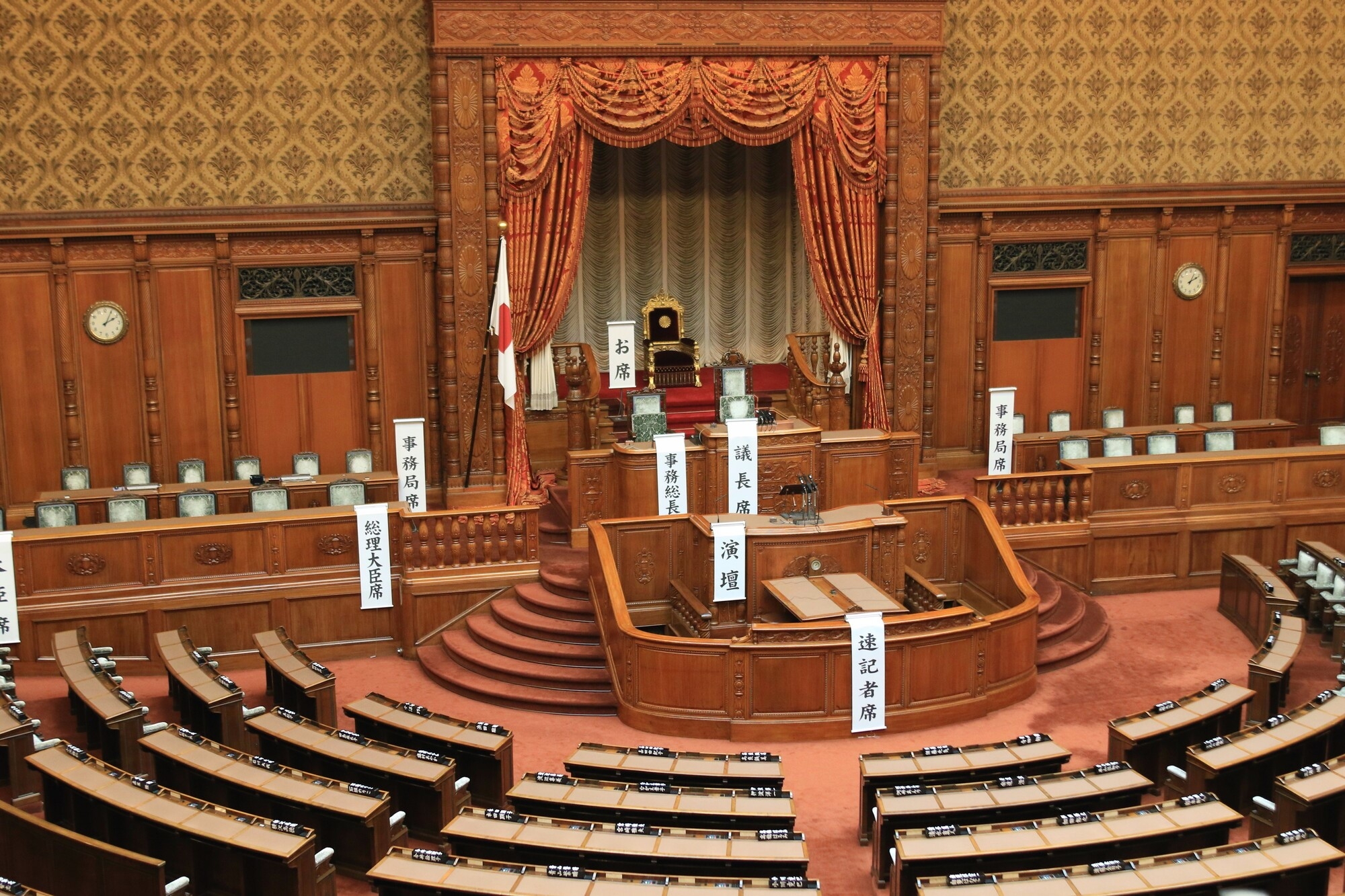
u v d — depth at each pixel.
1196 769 11.31
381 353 18.92
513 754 13.38
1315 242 22.17
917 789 10.58
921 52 18.75
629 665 14.02
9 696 13.13
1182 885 8.77
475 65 17.48
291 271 18.55
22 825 9.92
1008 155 20.56
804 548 15.30
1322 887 9.13
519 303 18.08
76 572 15.18
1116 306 21.33
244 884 9.68
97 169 17.67
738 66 18.25
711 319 21.78
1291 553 18.36
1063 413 20.53
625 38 17.81
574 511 16.94
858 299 19.25
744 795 10.47
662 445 16.20
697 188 21.41
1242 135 21.36
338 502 17.03
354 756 11.34
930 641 13.83
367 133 18.48
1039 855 9.55
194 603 15.48
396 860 9.15
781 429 16.72
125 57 17.56
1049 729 13.86
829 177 18.83
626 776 11.05
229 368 18.38
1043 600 16.61
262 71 18.02
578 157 18.02
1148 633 16.56
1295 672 15.23
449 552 16.14
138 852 10.27
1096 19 20.52
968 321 20.81
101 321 17.91
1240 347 21.95
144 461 18.34
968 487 20.05
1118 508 17.97
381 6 18.27
